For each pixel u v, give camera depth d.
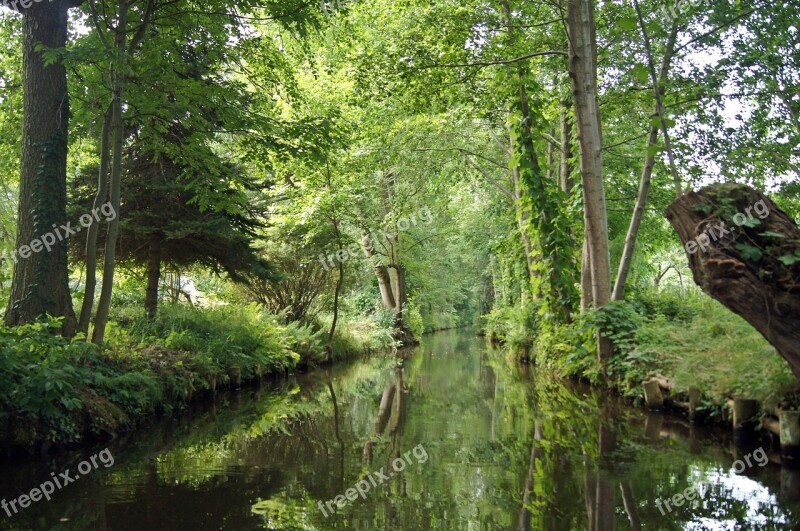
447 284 44.41
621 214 18.89
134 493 5.48
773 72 11.64
